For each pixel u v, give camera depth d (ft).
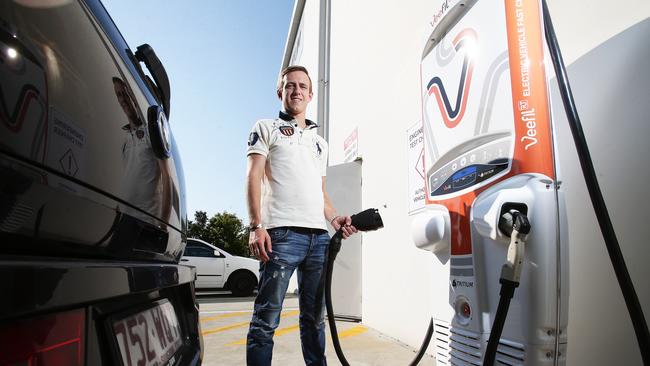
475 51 4.23
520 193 3.51
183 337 3.89
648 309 3.94
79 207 1.97
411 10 10.78
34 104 1.68
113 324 2.23
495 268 3.81
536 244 3.39
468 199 4.19
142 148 2.83
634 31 4.23
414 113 10.28
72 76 2.01
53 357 1.66
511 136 3.66
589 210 4.64
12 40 1.61
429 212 5.00
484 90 4.05
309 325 5.70
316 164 5.94
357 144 15.28
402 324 10.44
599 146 4.58
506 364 3.61
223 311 18.58
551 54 3.69
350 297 14.43
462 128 4.39
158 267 3.01
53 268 1.63
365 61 14.87
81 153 2.00
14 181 1.54
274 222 5.45
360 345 10.19
